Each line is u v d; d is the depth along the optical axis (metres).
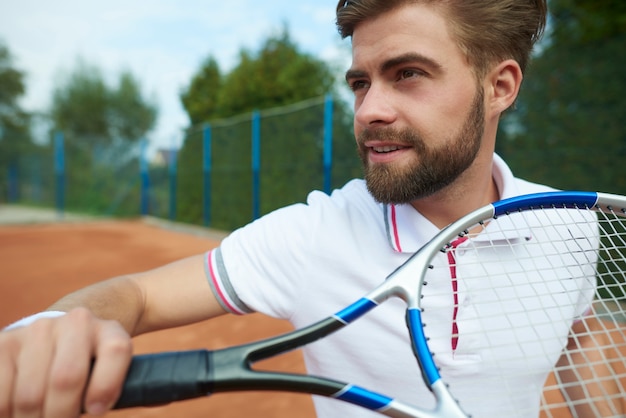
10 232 11.57
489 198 1.16
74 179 15.52
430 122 0.89
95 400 0.58
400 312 0.97
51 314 0.75
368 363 0.98
